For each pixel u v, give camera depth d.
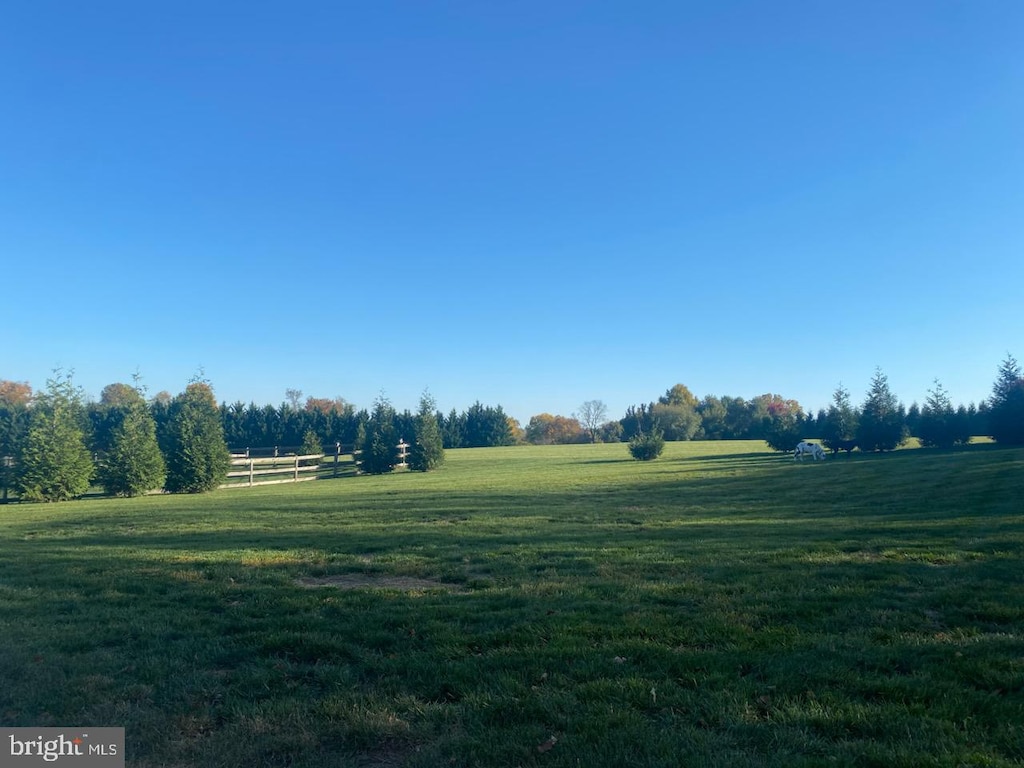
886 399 38.19
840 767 3.27
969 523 10.94
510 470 35.88
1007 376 36.56
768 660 4.71
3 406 37.75
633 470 31.73
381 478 33.06
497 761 3.48
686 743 3.56
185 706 4.29
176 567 9.01
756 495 17.77
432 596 7.04
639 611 6.11
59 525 15.39
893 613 5.84
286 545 10.88
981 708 3.88
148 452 27.34
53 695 4.49
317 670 4.82
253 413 59.91
